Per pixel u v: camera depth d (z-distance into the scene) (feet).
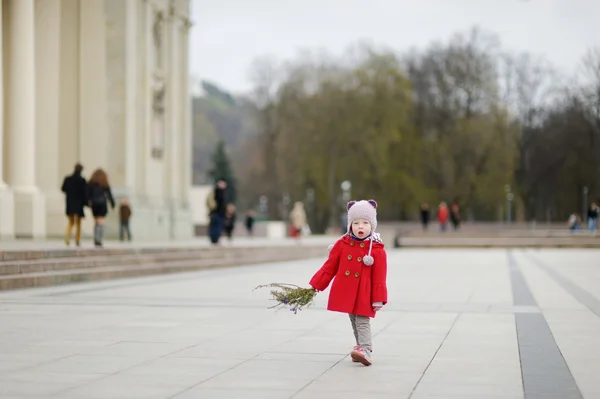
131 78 220.02
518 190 495.41
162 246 168.14
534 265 179.11
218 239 182.80
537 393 42.86
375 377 47.32
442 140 489.26
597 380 46.24
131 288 108.47
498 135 481.87
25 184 186.91
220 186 183.21
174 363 51.44
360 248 51.49
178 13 258.37
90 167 216.95
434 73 510.17
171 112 253.85
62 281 113.70
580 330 67.72
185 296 97.14
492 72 500.74
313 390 43.65
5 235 174.29
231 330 66.69
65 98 218.18
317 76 503.61
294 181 477.77
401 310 83.46
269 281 122.93
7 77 184.96
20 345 58.39
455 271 156.66
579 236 320.91
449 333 65.92
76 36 218.18
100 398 41.45
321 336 63.41
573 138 494.18
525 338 62.95
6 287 103.24
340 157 474.49
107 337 62.44
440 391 43.47
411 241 315.99
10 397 41.57
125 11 217.36
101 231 143.64
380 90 465.88
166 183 253.44
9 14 184.44
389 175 476.95
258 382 45.65
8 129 185.37
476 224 462.60
